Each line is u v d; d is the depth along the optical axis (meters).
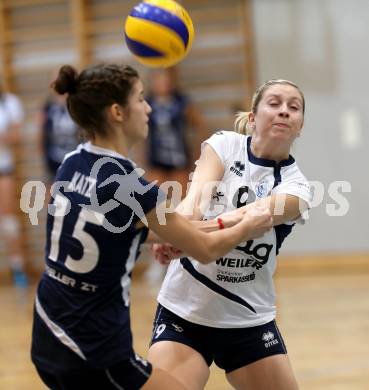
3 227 22.78
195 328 7.33
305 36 22.28
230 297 7.27
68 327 5.92
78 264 5.96
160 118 21.56
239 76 22.70
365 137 22.14
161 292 7.64
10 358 13.15
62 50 23.50
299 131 7.27
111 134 6.20
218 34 22.70
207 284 7.26
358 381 10.86
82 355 5.86
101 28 23.25
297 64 22.34
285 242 22.53
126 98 6.12
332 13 22.16
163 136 21.62
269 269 7.43
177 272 7.49
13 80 23.88
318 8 22.19
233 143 7.52
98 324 5.91
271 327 7.41
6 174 22.44
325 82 22.27
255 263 7.28
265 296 7.50
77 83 6.18
